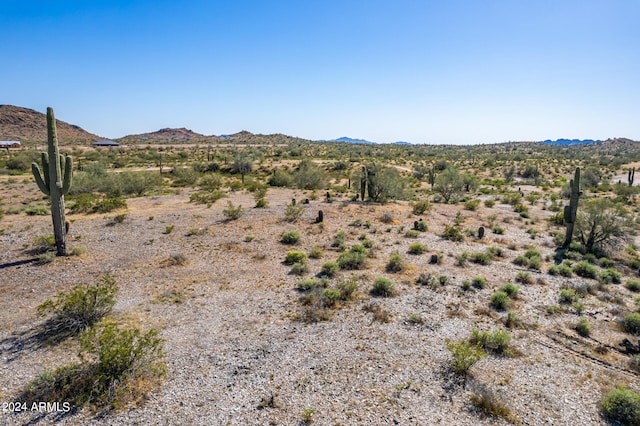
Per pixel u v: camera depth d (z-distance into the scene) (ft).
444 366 29.55
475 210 108.68
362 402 24.90
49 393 24.12
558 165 293.23
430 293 44.93
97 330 32.53
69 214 86.28
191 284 45.93
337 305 40.42
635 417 23.45
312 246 65.05
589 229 69.77
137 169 239.50
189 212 89.86
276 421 22.85
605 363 31.04
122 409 23.29
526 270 55.42
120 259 54.19
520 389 26.99
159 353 27.48
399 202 119.96
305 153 394.52
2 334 31.68
